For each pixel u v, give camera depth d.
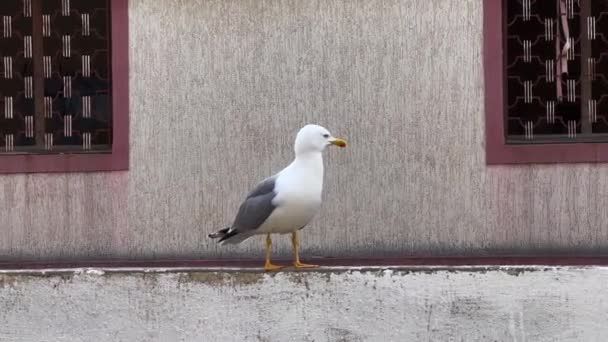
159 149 10.98
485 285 8.94
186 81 10.95
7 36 11.38
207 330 9.16
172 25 10.95
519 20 10.85
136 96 10.99
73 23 11.30
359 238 10.80
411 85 10.77
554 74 10.81
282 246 10.83
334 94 10.82
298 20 10.85
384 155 10.79
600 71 10.81
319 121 10.85
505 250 10.67
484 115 10.67
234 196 10.94
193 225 10.97
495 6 10.65
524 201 10.65
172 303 9.20
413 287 8.97
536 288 8.90
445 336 8.97
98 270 9.29
